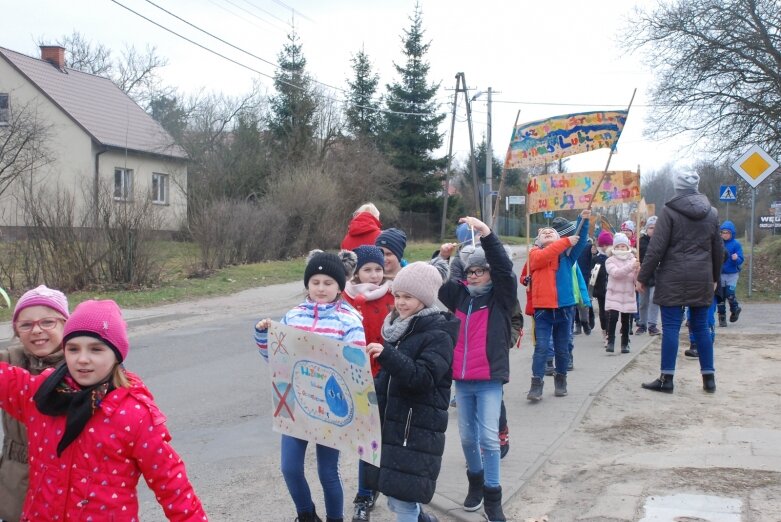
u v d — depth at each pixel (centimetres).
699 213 777
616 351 1105
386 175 4791
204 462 617
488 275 501
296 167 3725
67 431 281
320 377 406
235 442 674
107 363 290
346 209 3869
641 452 594
